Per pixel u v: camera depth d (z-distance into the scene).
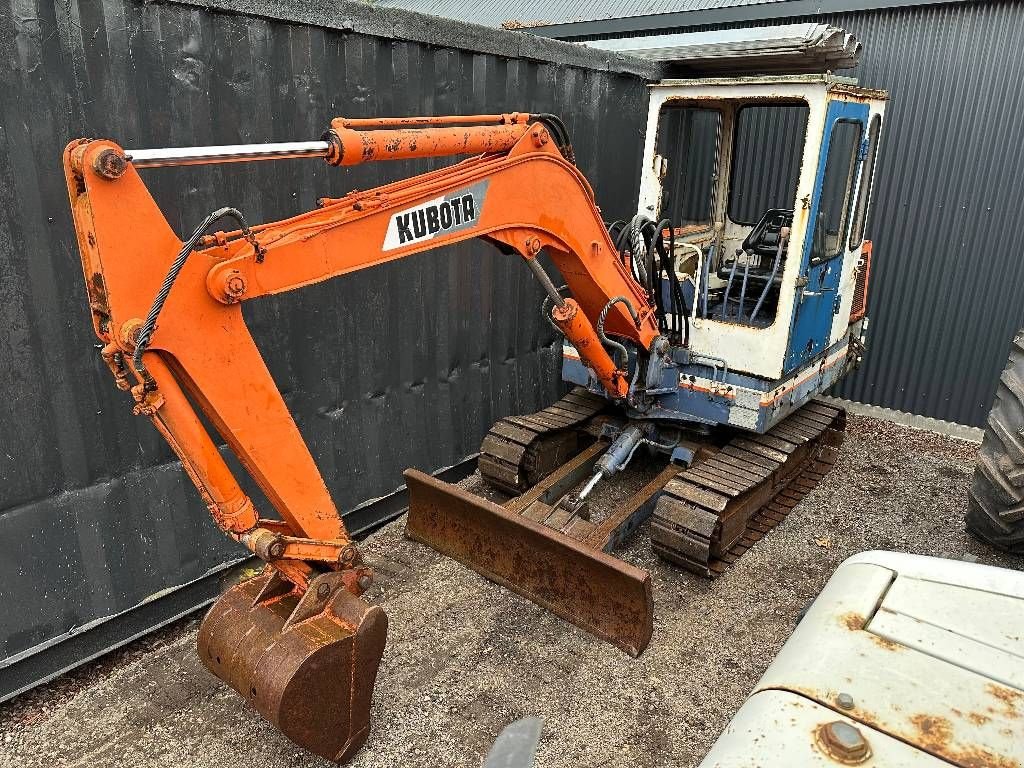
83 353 3.48
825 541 4.96
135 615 3.96
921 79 6.57
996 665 1.71
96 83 3.26
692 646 3.94
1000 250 6.49
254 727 3.37
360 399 4.79
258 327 4.09
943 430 6.97
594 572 3.86
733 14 7.36
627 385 4.75
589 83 5.80
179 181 3.61
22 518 3.42
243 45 3.71
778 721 1.55
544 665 3.77
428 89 4.66
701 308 5.00
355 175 4.41
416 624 4.05
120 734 3.32
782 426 5.35
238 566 4.37
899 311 7.12
